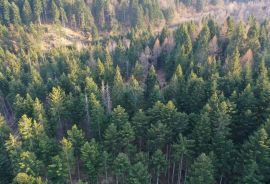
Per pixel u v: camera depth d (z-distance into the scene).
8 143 59.56
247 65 78.31
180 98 72.44
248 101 62.16
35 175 55.53
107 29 181.62
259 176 47.22
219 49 99.38
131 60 109.25
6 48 139.62
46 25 169.00
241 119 60.72
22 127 62.19
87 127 74.00
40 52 135.88
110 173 65.12
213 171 51.31
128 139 60.12
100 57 111.00
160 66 111.19
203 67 83.31
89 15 175.00
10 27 154.75
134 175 52.00
